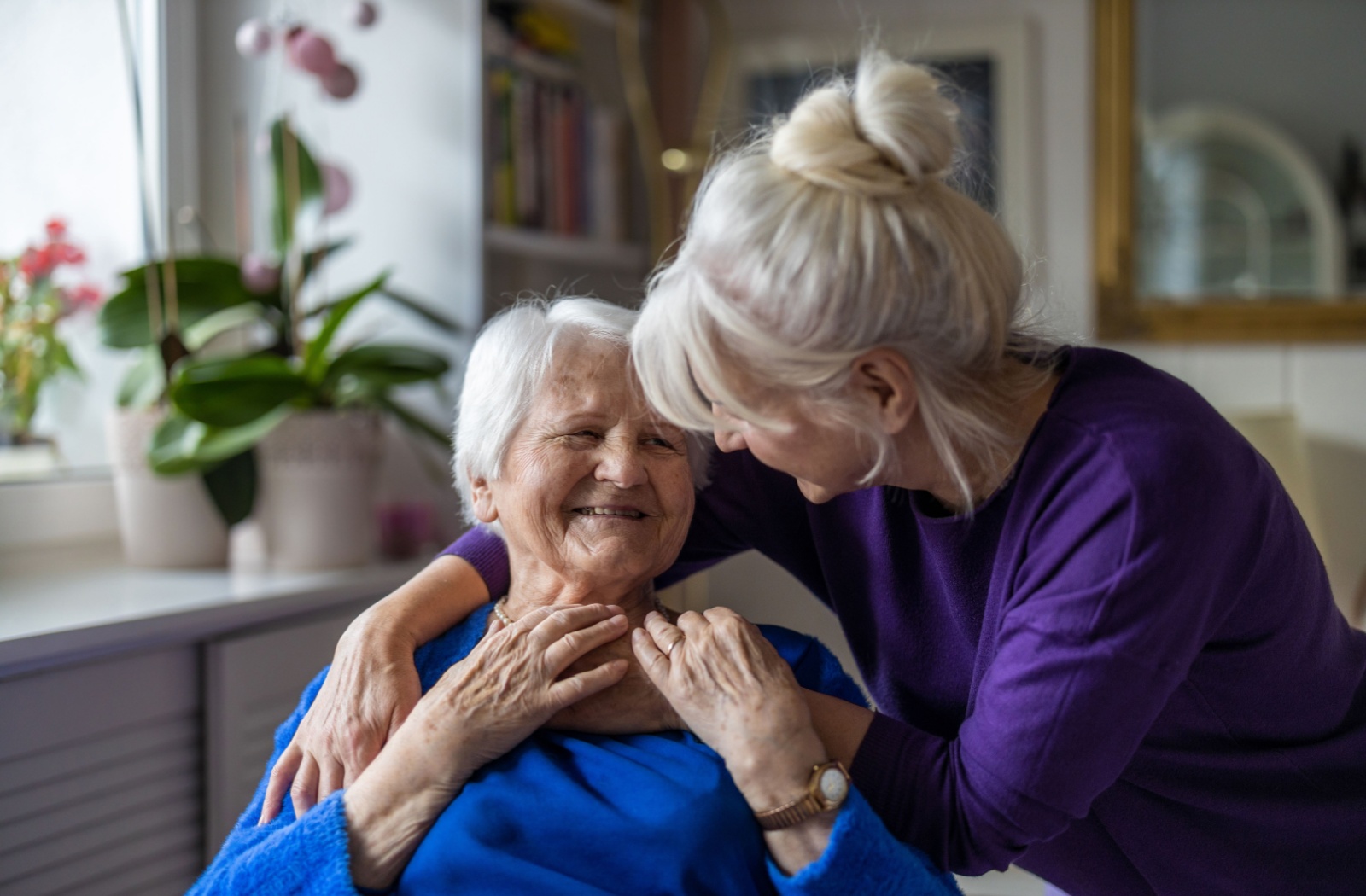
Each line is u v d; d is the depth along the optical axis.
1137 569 0.81
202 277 1.92
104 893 1.49
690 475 1.12
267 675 1.66
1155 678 0.83
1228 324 2.48
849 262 0.83
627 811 0.94
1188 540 0.82
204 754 1.62
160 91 2.19
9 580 1.77
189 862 1.61
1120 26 2.47
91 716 1.46
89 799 1.46
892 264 0.83
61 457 2.01
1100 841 1.06
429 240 2.22
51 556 1.92
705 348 0.87
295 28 1.89
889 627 1.10
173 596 1.63
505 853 0.92
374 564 1.96
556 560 1.08
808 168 0.85
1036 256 1.02
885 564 1.08
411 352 1.97
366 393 1.93
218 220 2.28
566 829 0.93
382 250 2.26
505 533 1.13
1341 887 1.03
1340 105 2.41
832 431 0.88
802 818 0.88
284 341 1.99
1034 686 0.84
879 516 1.07
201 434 1.77
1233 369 2.50
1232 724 0.97
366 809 0.95
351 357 1.89
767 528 1.23
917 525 1.05
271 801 1.04
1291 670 0.96
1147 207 2.51
